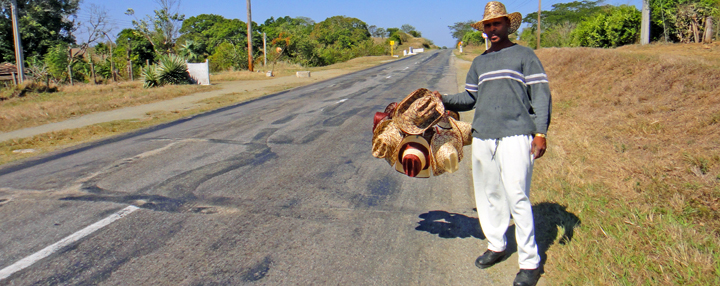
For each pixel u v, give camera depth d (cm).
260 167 615
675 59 853
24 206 474
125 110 1393
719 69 705
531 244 285
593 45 2380
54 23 4138
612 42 2211
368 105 1275
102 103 1488
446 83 2048
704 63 770
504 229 315
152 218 429
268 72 2784
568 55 1384
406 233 390
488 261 321
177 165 632
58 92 1959
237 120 1058
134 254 353
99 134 965
